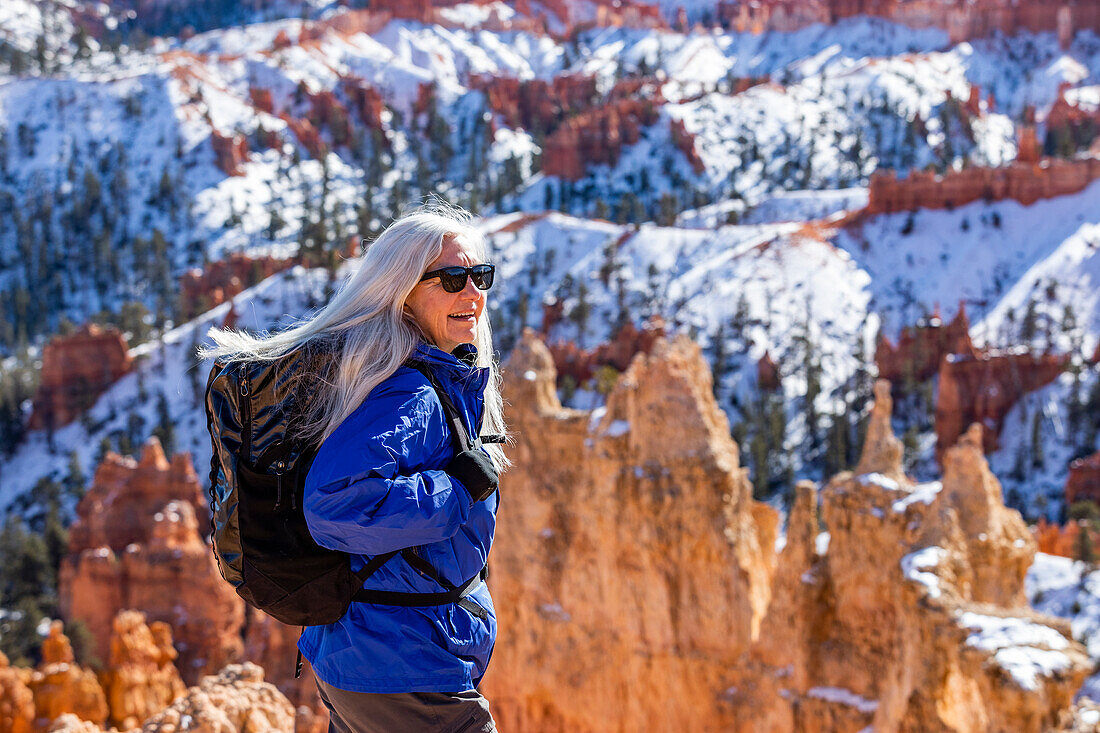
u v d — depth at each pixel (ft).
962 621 48.60
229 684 41.34
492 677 89.45
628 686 80.28
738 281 558.15
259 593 13.76
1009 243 580.30
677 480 77.41
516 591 87.86
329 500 13.04
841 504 68.28
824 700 66.90
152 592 192.75
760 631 73.20
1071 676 43.55
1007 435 387.34
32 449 533.55
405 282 14.24
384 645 13.58
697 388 78.64
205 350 14.71
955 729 49.29
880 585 66.08
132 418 515.91
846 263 576.61
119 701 110.01
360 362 13.69
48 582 301.84
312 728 73.20
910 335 442.91
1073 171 589.73
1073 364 416.87
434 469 13.85
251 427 13.83
